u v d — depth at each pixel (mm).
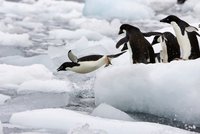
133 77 18141
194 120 16781
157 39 21516
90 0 61281
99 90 19109
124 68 18594
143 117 17812
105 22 51656
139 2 68375
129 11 59062
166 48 20625
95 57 21219
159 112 17734
